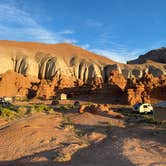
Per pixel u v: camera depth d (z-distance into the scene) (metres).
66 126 28.48
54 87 106.50
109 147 19.67
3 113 35.72
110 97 85.00
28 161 16.50
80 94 95.25
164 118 35.16
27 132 23.98
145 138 22.98
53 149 19.23
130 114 46.50
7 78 110.94
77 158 16.92
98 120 34.56
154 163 15.20
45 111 46.50
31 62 177.00
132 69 173.12
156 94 77.25
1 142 21.14
